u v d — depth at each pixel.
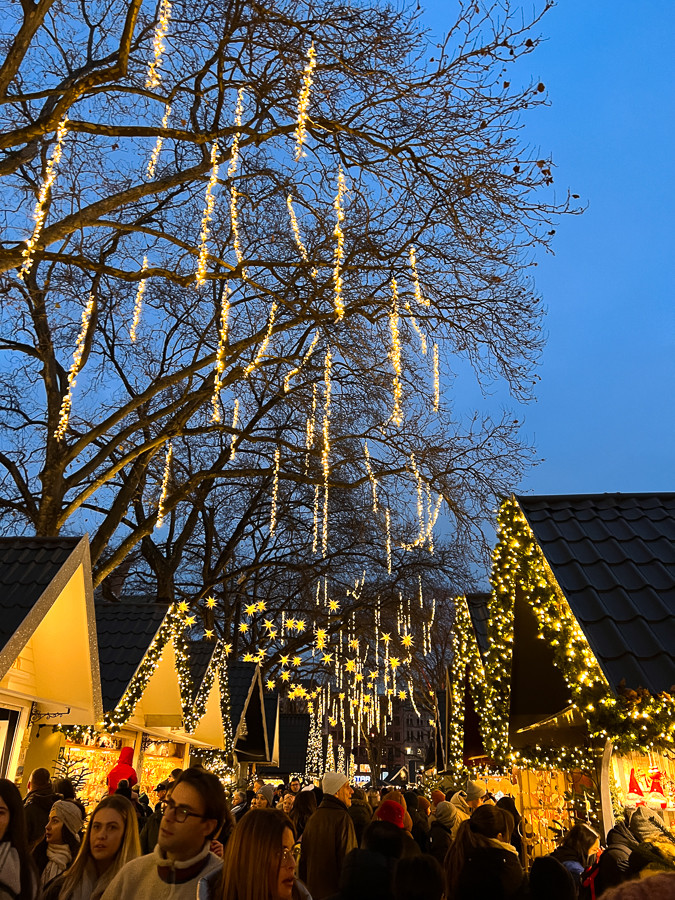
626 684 5.70
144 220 18.47
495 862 3.25
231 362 17.39
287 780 38.50
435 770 22.30
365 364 18.47
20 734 9.73
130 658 12.66
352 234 15.02
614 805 7.61
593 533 7.20
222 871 3.02
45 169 14.02
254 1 12.03
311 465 23.75
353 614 30.86
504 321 15.71
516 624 8.10
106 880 3.62
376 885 3.18
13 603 7.68
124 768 8.83
